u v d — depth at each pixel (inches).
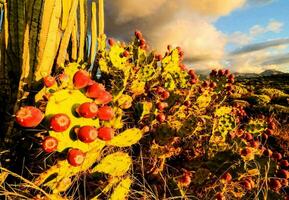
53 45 26.2
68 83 23.3
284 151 57.6
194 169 31.1
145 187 26.1
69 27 31.2
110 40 40.3
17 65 23.8
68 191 23.5
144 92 40.1
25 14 24.8
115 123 26.2
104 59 38.3
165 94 35.8
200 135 34.7
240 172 28.3
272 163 29.1
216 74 48.8
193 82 41.5
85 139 18.4
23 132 23.1
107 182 23.1
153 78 40.9
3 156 22.8
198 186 29.2
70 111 19.4
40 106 23.3
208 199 28.3
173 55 42.0
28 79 24.4
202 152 33.7
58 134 18.8
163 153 29.9
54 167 19.5
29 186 19.3
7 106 23.5
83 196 23.7
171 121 36.0
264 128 38.8
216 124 34.2
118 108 27.0
